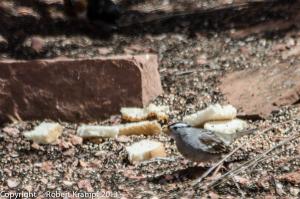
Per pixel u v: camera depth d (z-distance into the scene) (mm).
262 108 13430
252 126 12875
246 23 17250
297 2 17578
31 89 13570
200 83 14680
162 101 14109
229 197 10383
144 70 13617
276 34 16625
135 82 13477
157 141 12539
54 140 12602
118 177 11297
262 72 14781
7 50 16406
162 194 10578
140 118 13211
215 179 10750
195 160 11086
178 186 10805
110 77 13492
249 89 14180
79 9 17469
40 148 12391
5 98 13578
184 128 10984
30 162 12023
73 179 11344
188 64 15789
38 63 13500
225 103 13859
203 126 12805
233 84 14469
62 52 16547
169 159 11797
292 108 13422
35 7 17281
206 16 17781
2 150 12414
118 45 16969
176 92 14375
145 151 11812
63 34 17031
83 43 16891
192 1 18438
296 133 12344
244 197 10391
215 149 10977
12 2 17203
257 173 11000
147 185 10922
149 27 17594
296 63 15000
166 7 18375
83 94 13516
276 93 13867
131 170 11539
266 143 12023
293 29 16719
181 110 13789
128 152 11852
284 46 16016
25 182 11305
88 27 17328
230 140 11453
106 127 12680
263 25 17062
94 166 11789
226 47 16453
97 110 13539
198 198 10367
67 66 13500
